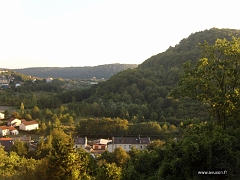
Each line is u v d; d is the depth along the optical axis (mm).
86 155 21656
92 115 91500
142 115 80750
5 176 21016
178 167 13922
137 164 17922
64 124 77875
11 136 74188
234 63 18000
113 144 61969
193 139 14547
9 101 109188
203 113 68062
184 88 18328
